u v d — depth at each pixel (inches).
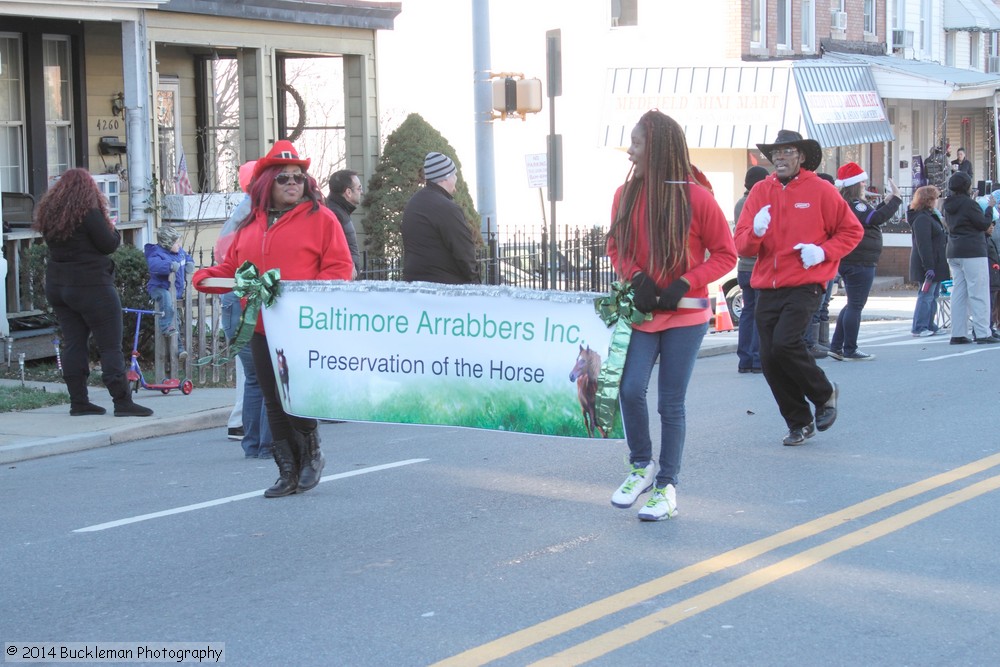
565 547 248.1
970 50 1616.6
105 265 410.0
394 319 274.8
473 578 229.0
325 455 350.0
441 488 303.1
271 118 730.8
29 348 550.9
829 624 201.6
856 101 1131.3
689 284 250.2
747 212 338.6
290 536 262.1
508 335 264.7
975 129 1576.0
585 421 260.5
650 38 1227.2
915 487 293.0
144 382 455.8
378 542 255.1
